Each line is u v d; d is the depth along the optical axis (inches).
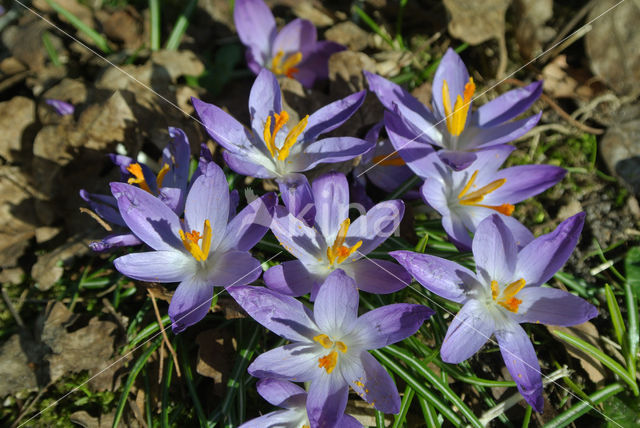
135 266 14.6
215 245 14.9
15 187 17.5
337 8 20.1
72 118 17.4
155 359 15.9
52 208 17.4
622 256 17.4
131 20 18.9
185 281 14.7
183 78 18.6
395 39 19.6
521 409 15.8
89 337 16.0
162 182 15.7
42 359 16.2
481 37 18.8
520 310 14.9
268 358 14.2
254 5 17.9
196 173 15.3
